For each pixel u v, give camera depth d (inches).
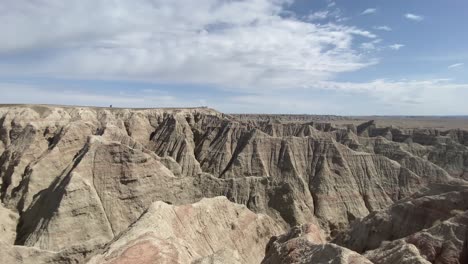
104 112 5442.9
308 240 1573.6
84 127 3602.4
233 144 4389.8
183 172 4097.0
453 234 1493.6
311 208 3378.4
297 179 3656.5
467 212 1568.7
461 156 4530.0
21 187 2938.0
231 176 3853.3
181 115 5300.2
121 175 2699.3
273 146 4060.0
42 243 2235.5
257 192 3122.5
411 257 1277.1
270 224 2532.0
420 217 1830.7
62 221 2321.6
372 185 3654.0
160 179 2844.5
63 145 3280.0
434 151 4726.9
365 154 3875.5
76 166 2637.8
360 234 1961.1
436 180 3826.3
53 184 2664.9
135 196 2674.7
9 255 1956.2
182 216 1830.7
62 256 2091.5
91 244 2229.3
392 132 5969.5
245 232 2223.2
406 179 3671.3
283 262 1503.4
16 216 2684.5
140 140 5000.0
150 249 1328.7
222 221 2119.8
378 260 1406.3
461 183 2143.2
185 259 1350.9
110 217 2536.9
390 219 1905.8
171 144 4635.8
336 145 3914.9
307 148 4010.8
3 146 4128.9
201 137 4884.4
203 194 3004.4
